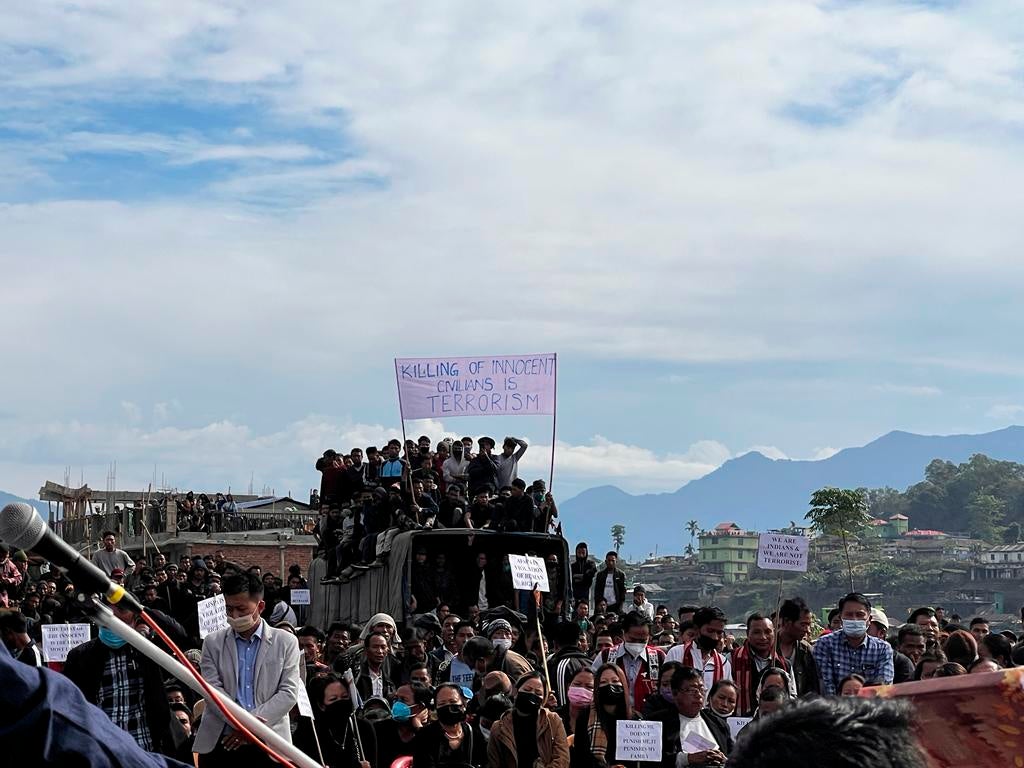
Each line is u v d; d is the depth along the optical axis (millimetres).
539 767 12523
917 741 2607
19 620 13234
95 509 53594
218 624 14328
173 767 3041
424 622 20125
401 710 12688
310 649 15867
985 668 12180
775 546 15438
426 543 24656
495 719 13445
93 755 2836
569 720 14133
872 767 2445
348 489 27766
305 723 12578
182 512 47312
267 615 26172
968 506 141000
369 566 24750
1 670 2814
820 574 109500
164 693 10430
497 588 24625
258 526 50312
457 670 16266
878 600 103312
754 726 2604
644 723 12234
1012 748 3709
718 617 14180
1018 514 140875
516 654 16344
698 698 12539
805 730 2510
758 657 13539
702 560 128375
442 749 12625
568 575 24797
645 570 131125
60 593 23078
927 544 115438
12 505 4109
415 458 26953
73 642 15797
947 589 104562
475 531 23922
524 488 25297
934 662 13352
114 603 4301
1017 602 101875
